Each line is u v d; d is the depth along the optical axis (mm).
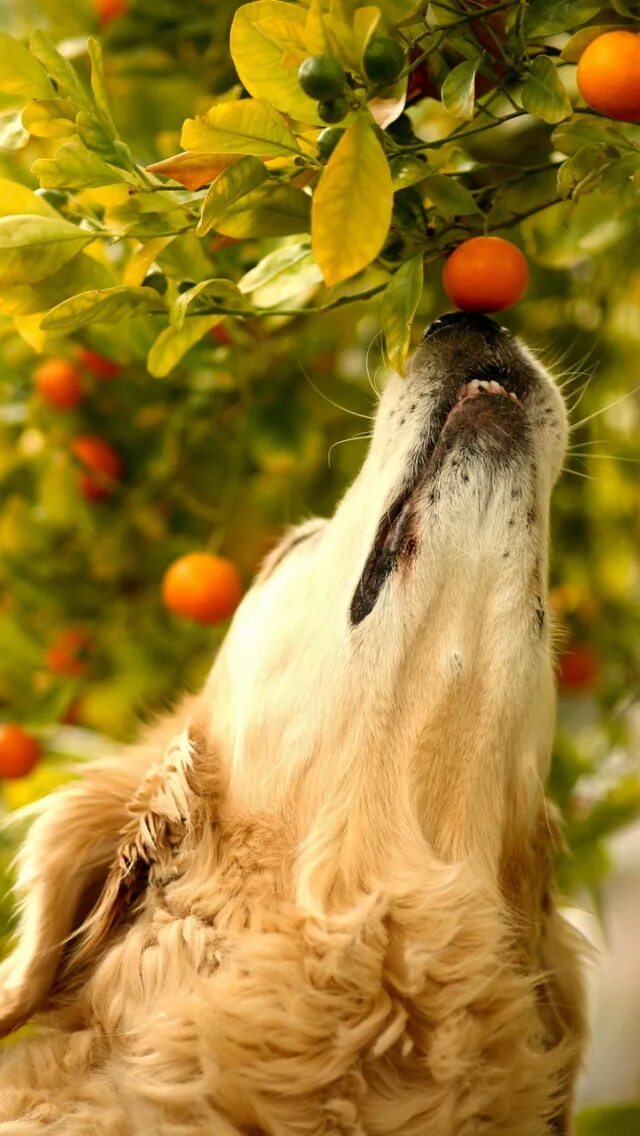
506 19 2695
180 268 3027
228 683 3586
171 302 2914
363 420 4777
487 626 2980
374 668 3049
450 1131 2949
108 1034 3178
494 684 2986
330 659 3172
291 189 2668
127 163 2754
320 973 2939
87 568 4949
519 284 2865
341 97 2365
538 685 3098
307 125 2707
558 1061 3209
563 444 3133
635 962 6039
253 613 3635
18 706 4773
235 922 3121
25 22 4625
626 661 5203
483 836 3113
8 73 2715
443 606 2979
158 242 2863
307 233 2850
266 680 3320
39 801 3658
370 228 2283
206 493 4848
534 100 2613
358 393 4730
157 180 2861
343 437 4789
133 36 4250
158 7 4203
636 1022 5840
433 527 2943
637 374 4801
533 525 2986
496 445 2951
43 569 4941
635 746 5242
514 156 3389
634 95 2527
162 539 4918
